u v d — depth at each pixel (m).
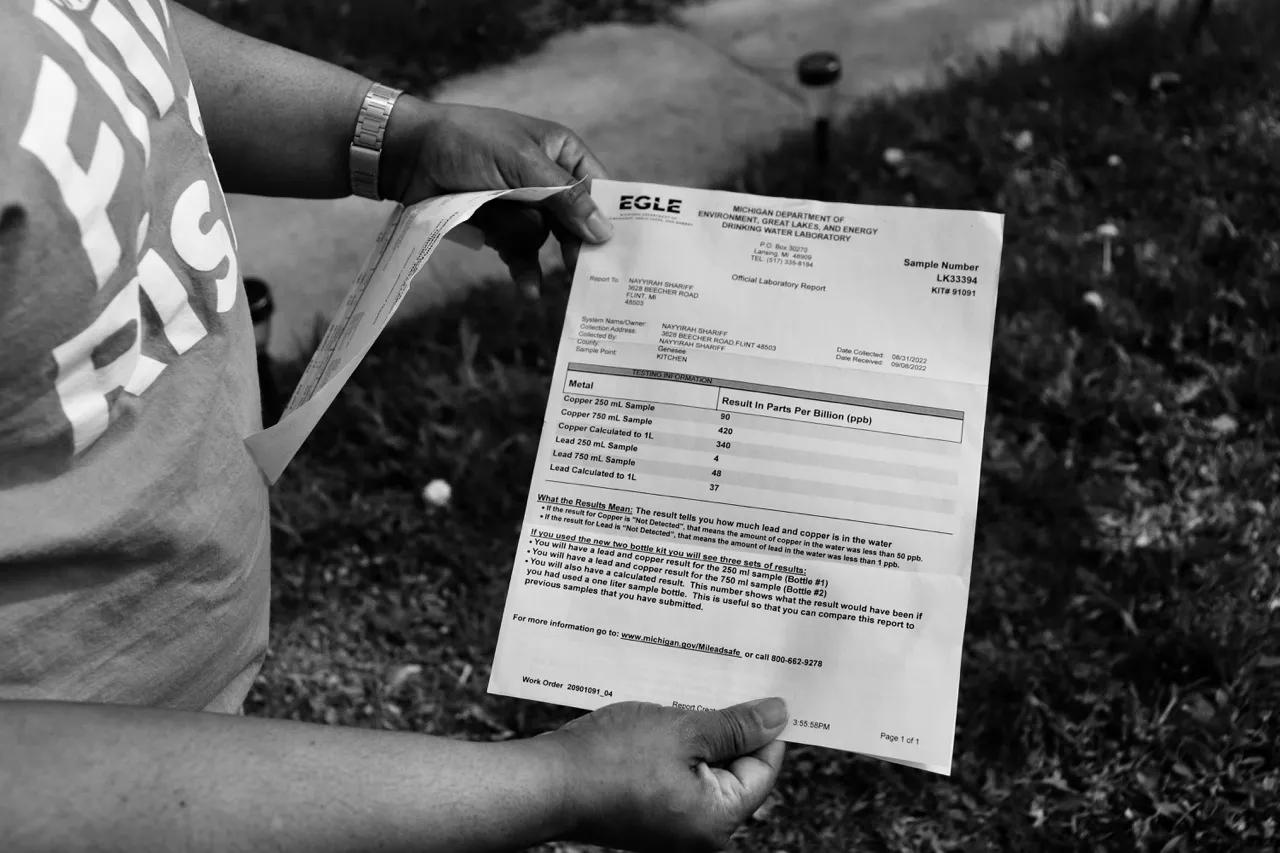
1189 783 2.23
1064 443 2.80
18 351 0.82
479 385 2.95
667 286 1.38
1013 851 2.21
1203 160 3.28
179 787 0.83
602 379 1.36
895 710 1.23
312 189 1.54
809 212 1.39
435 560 2.74
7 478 0.88
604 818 1.05
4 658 0.90
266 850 0.84
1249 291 2.93
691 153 3.71
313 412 1.15
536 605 1.29
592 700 1.26
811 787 2.33
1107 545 2.55
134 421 0.96
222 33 1.45
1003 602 2.48
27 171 0.79
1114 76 3.65
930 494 1.27
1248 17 3.71
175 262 0.99
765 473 1.30
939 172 3.38
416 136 1.49
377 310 1.24
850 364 1.32
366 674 2.57
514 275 1.58
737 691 1.25
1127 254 3.08
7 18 0.81
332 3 4.16
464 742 0.97
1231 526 2.55
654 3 4.40
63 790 0.80
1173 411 2.78
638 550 1.29
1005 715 2.34
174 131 1.00
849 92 3.91
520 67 4.12
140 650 1.03
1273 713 2.28
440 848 0.92
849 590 1.26
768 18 4.30
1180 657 2.37
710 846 1.12
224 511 1.09
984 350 1.31
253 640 1.23
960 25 4.15
